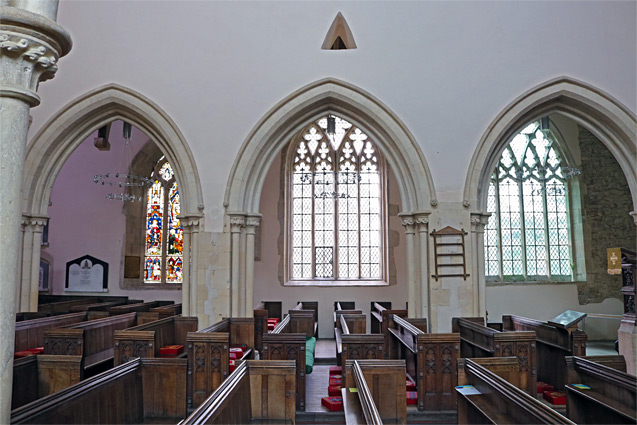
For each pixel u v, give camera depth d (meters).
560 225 16.48
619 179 16.36
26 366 5.82
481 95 11.52
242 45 11.79
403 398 5.86
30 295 11.52
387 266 16.06
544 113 11.85
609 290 15.98
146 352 7.66
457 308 11.05
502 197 16.38
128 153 17.25
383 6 11.80
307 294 15.98
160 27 11.85
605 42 11.48
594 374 6.02
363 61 11.67
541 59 11.50
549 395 7.94
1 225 3.52
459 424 5.74
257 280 16.00
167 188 17.39
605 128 11.67
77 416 4.70
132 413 6.09
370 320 15.86
